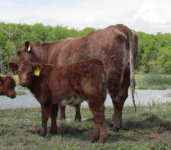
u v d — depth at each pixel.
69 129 11.25
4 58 66.56
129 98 25.84
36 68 10.27
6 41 78.00
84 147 8.89
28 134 10.48
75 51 12.37
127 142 9.48
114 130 11.37
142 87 38.00
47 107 10.40
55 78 10.10
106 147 8.97
